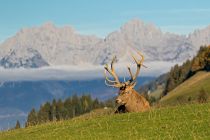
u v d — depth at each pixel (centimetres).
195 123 3762
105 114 4953
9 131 4978
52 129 4519
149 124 3962
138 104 4756
